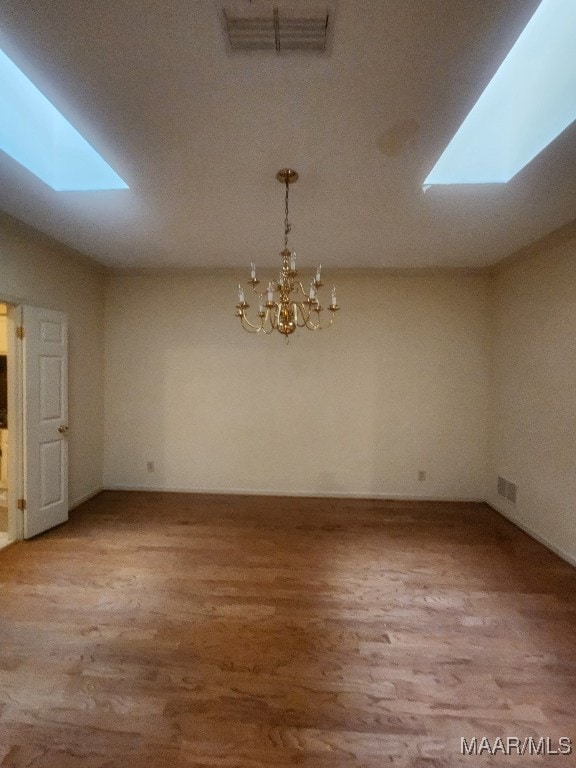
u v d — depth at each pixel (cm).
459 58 148
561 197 260
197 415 479
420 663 206
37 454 354
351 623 238
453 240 346
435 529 382
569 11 178
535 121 210
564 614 249
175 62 151
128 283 478
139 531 368
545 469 351
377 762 155
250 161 220
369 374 468
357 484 471
